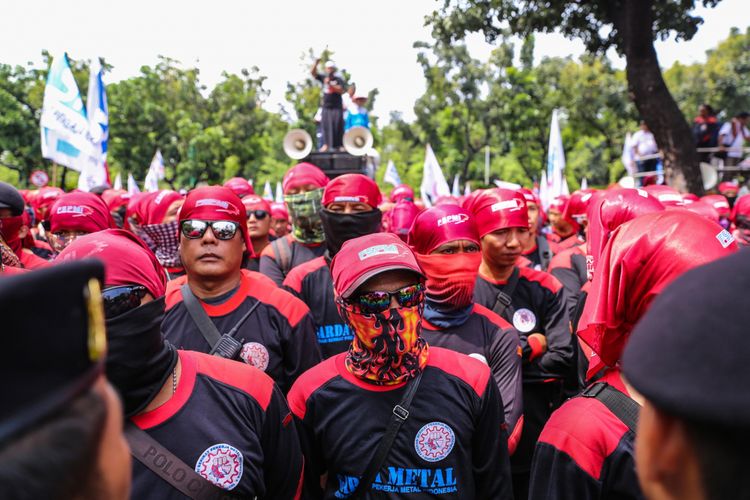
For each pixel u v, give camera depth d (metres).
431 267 3.56
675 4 15.88
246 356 3.44
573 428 1.88
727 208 8.20
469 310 3.67
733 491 0.72
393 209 7.62
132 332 1.87
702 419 0.71
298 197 5.79
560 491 1.87
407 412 2.43
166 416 2.03
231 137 50.03
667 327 0.78
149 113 44.38
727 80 39.28
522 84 42.94
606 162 46.81
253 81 55.16
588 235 3.19
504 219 4.24
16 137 36.03
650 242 1.75
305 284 4.52
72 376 0.78
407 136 53.44
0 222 4.32
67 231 4.68
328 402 2.53
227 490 2.04
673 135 14.45
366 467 2.42
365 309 2.43
